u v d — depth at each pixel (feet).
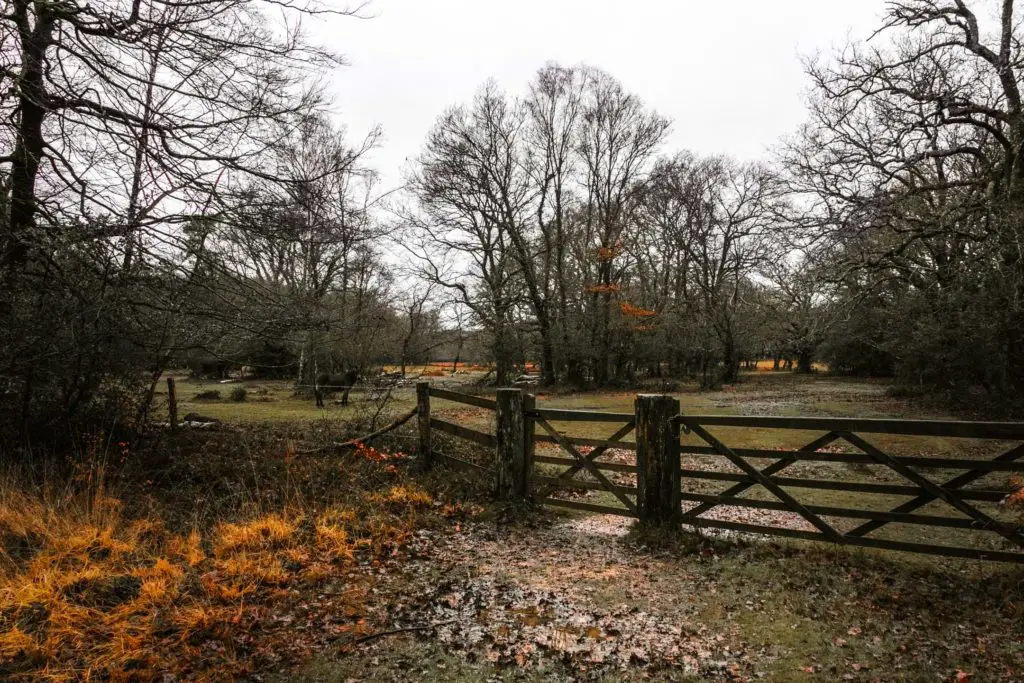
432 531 19.74
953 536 19.33
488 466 26.86
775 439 42.45
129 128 24.68
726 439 42.78
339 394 83.46
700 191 120.47
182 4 25.21
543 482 21.81
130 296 26.14
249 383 109.81
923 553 17.08
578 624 13.23
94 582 14.10
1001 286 51.80
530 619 13.47
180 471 25.13
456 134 98.63
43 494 19.27
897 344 70.08
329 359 82.84
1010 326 52.80
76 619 12.38
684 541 18.19
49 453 23.77
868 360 136.15
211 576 15.02
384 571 16.28
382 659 11.71
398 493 22.88
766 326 153.38
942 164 65.92
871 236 60.34
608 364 116.26
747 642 12.28
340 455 29.53
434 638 12.56
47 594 13.14
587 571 16.40
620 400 85.40
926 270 59.98
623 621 13.33
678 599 14.46
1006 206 49.26
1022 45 50.98
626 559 17.31
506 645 12.28
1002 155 60.90
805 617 13.30
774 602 14.11
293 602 14.11
